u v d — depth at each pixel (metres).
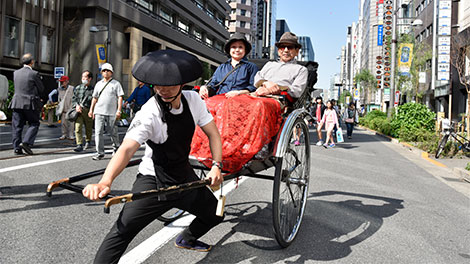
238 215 3.89
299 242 3.24
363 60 87.19
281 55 4.03
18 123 6.91
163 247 2.94
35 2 23.84
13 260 2.56
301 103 4.03
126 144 1.89
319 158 9.11
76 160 6.57
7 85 5.54
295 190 3.56
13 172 5.35
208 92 3.71
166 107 2.01
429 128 15.48
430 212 4.50
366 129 26.06
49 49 25.38
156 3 36.75
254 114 2.80
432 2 32.41
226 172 2.81
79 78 27.92
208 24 50.34
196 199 2.33
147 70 1.85
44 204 3.91
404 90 31.16
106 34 28.80
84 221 3.45
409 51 22.55
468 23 21.25
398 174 7.29
